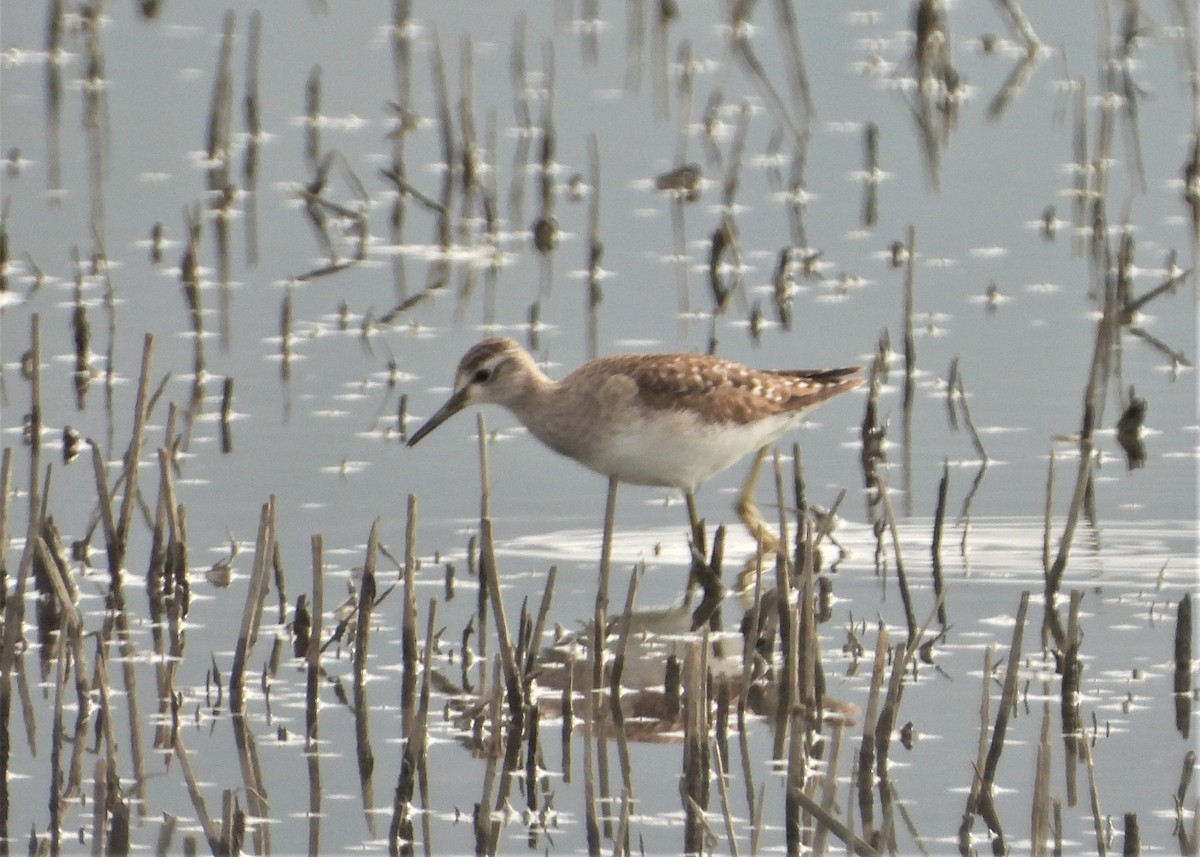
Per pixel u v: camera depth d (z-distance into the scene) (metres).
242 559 14.88
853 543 15.56
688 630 13.99
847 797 11.45
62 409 17.77
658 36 26.84
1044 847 10.54
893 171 24.17
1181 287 20.84
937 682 13.00
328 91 26.62
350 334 19.83
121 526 14.03
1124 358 19.39
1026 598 11.19
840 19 29.11
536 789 11.60
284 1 29.95
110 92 26.34
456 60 27.52
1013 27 28.44
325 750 12.05
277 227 22.75
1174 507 16.12
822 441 17.70
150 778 11.67
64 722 12.32
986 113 25.81
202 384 18.47
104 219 22.69
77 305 19.14
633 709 12.61
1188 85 26.36
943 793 11.48
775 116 25.75
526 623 12.80
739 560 15.37
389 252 22.17
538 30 28.70
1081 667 13.12
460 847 10.96
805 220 22.83
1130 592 14.50
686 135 24.95
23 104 25.89
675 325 19.91
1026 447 17.41
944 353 19.38
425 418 17.95
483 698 12.71
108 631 13.62
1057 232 22.47
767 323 19.97
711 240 22.14
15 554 14.56
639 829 11.09
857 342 19.53
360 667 12.80
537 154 24.91
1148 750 11.98
